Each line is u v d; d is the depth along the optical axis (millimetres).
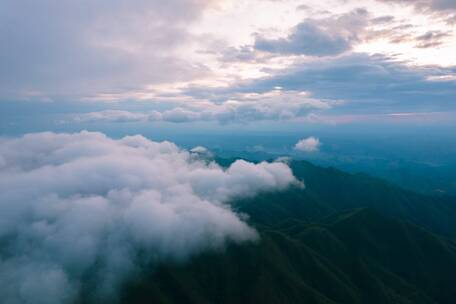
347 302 171500
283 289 171125
